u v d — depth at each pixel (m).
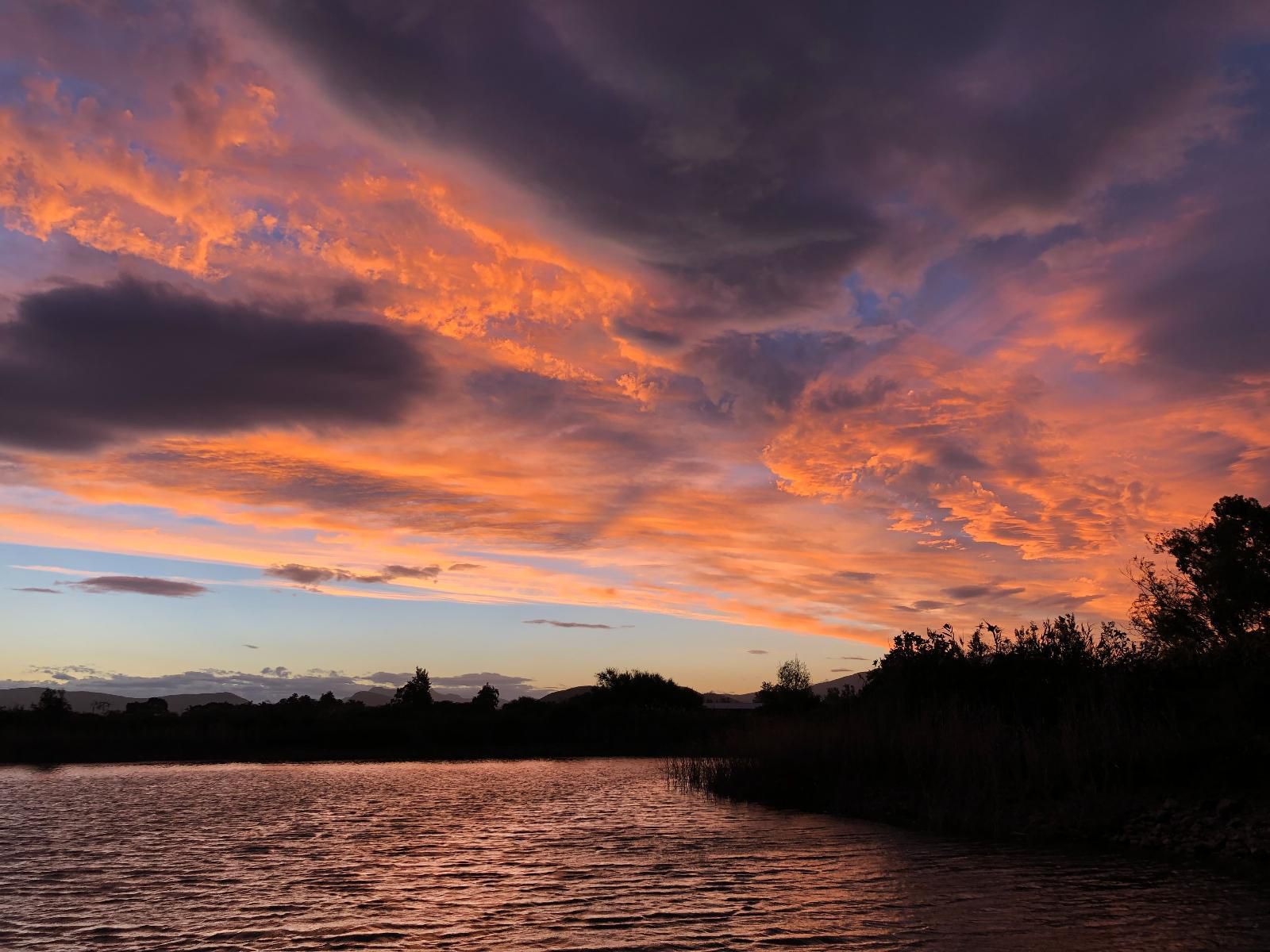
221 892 15.29
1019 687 30.19
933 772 26.66
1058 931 11.70
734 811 28.12
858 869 16.64
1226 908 13.01
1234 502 36.28
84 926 12.77
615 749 73.06
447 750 71.94
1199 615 35.91
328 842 21.72
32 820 26.67
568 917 12.96
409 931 12.28
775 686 86.12
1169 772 22.33
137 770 53.62
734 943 11.27
